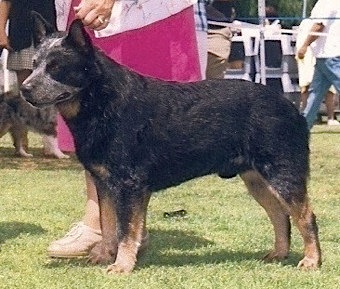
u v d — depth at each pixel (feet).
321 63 41.16
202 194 30.58
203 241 22.53
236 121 18.57
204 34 22.44
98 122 17.92
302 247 21.25
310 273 18.44
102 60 18.08
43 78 17.70
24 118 42.27
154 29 20.61
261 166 18.57
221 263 19.53
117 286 17.16
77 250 19.80
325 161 40.86
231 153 18.74
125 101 18.07
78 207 28.04
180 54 20.88
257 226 24.45
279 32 59.52
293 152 18.49
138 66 20.66
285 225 19.89
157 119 18.31
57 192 31.32
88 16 18.83
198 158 18.65
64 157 42.93
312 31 41.70
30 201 29.25
